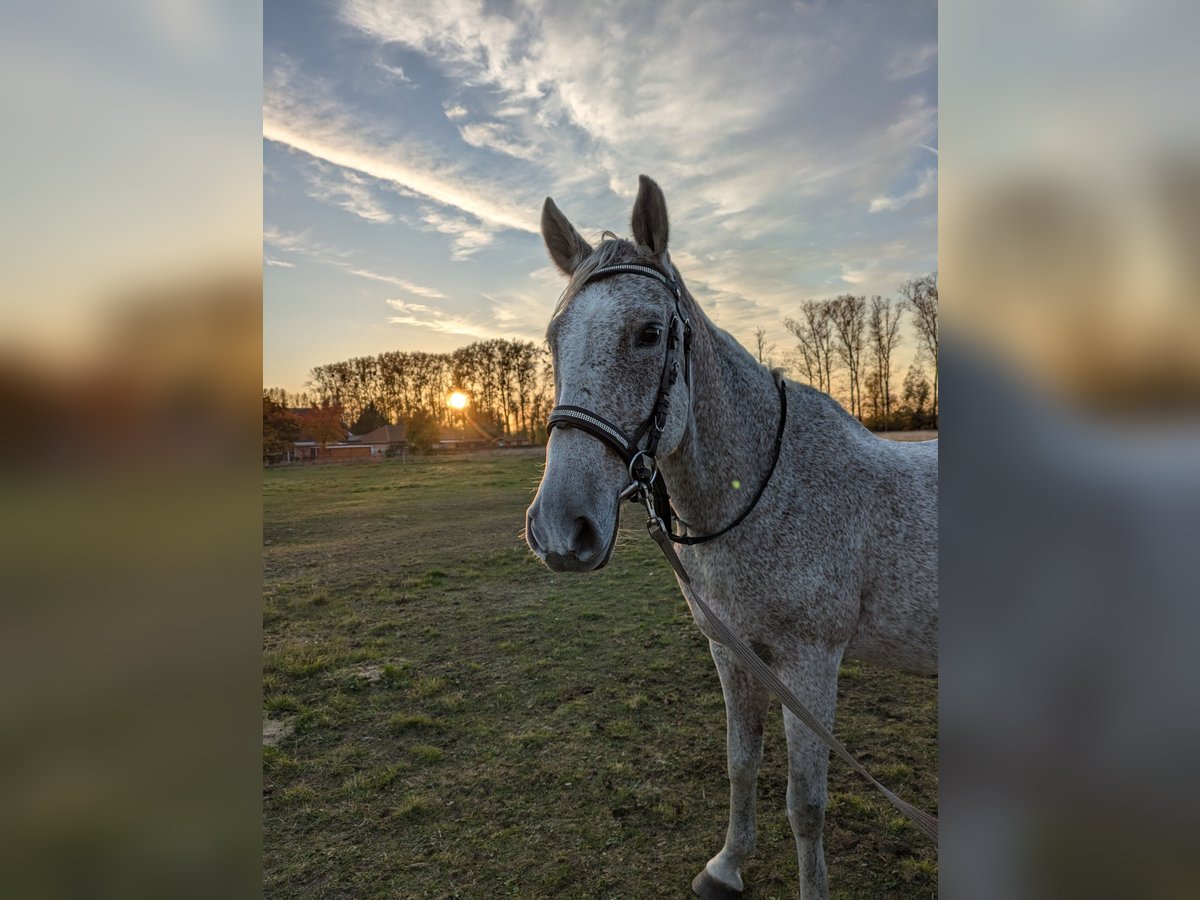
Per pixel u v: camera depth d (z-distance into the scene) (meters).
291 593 6.46
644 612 5.43
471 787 2.87
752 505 1.88
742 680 2.08
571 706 3.66
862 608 2.01
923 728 3.29
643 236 1.77
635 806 2.68
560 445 1.51
